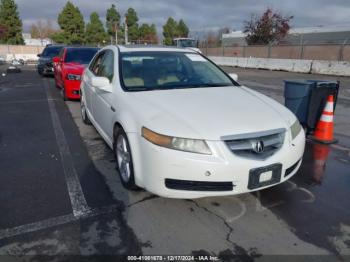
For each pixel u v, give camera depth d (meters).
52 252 2.50
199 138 2.71
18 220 2.91
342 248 2.57
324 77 16.56
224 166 2.67
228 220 2.94
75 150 4.78
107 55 4.82
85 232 2.75
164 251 2.53
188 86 3.91
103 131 4.43
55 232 2.74
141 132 2.99
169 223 2.88
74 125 6.28
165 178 2.80
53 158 4.45
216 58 29.33
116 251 2.52
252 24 32.91
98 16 61.56
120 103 3.54
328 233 2.77
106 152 4.69
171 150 2.74
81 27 55.38
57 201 3.26
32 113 7.41
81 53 9.52
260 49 25.28
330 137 5.24
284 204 3.23
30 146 4.98
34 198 3.32
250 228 2.82
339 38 36.47
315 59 20.67
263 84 13.48
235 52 28.11
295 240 2.67
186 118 2.92
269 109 3.29
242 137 2.75
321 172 4.05
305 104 5.33
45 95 10.09
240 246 2.59
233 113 3.06
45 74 15.97
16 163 4.27
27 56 40.81
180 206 3.16
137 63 4.18
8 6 47.69
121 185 3.61
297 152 3.09
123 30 62.78
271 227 2.84
